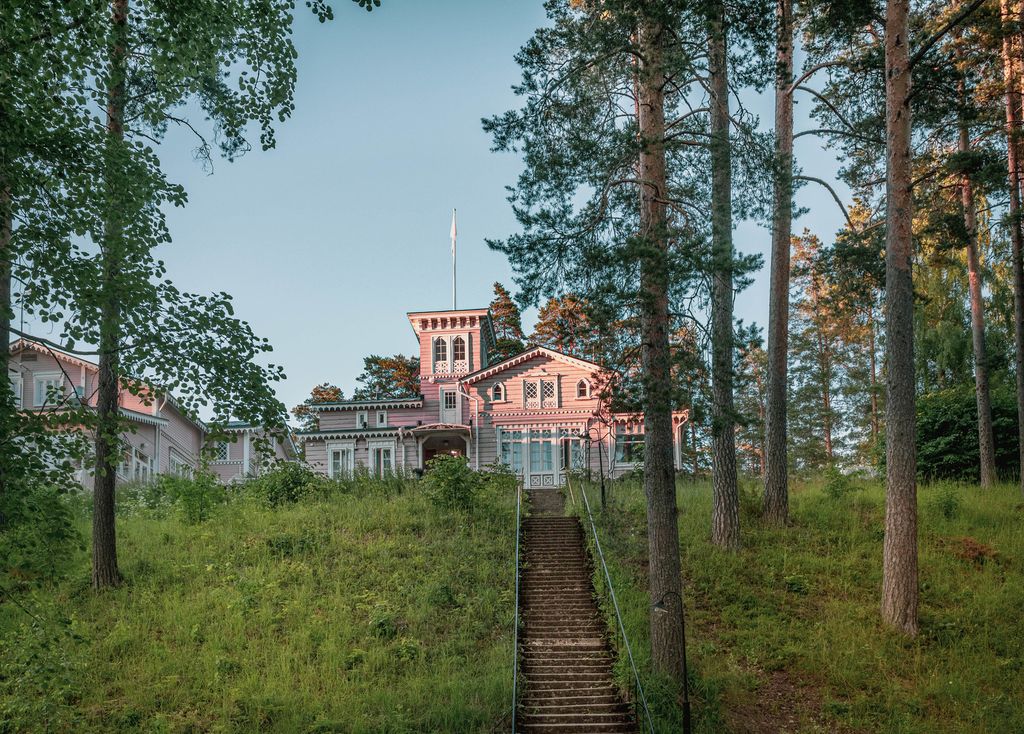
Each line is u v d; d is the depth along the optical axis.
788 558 19.44
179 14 9.99
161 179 9.98
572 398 37.75
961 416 28.50
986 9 21.83
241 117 12.41
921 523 21.55
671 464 14.64
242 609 16.83
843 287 24.70
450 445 41.25
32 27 8.77
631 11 14.00
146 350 9.55
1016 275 24.27
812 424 44.69
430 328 41.56
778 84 21.80
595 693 14.02
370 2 10.77
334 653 15.05
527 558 20.56
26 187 8.95
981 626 16.08
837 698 14.02
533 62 15.13
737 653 15.45
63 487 8.99
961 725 12.95
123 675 14.12
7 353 8.95
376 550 20.67
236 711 12.95
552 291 15.16
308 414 61.91
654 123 15.11
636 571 19.36
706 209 15.41
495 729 12.71
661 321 14.25
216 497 24.33
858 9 18.30
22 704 11.74
